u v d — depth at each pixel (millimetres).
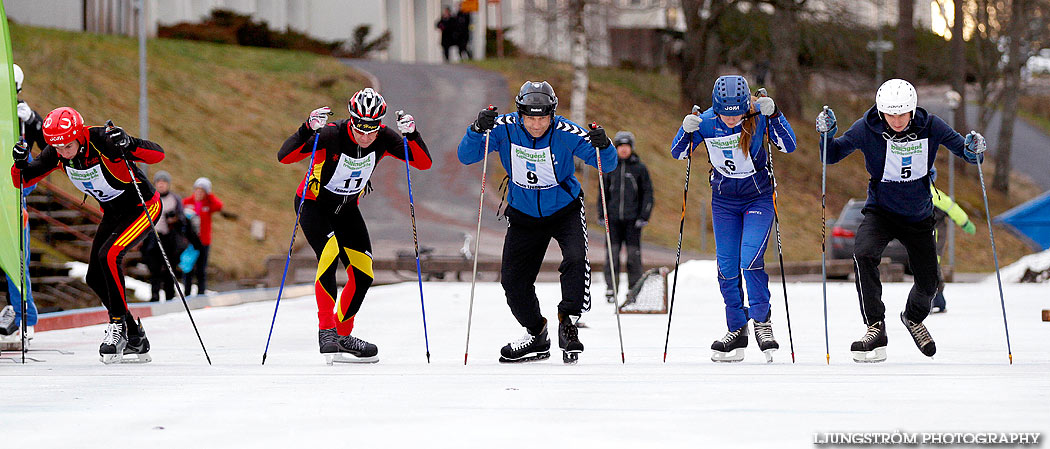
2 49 23531
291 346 27672
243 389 17016
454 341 28547
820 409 14328
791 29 125688
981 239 113875
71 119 21906
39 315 35719
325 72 120812
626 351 25031
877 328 21531
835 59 131500
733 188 21641
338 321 22141
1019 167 159625
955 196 129875
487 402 15227
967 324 33031
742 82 20484
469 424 13281
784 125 20734
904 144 20438
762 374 18797
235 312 42062
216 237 72938
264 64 118875
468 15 149875
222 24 127188
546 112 19766
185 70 108625
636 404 14922
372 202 93375
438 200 95312
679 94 139875
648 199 39875
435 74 133500
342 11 147625
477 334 30844
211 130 96688
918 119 20375
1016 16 136125
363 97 20609
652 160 112312
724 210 21953
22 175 22531
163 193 44469
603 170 20844
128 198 22828
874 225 21469
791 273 65750
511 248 21188
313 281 63750
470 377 18609
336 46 141000
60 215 58656
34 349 27203
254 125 101250
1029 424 13016
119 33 121000
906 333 30047
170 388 17266
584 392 16297
